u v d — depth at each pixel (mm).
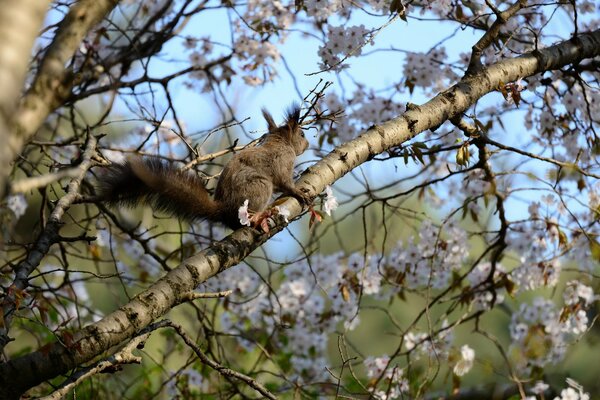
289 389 11844
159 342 15094
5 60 4039
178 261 12586
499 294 12094
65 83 5168
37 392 10805
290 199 8227
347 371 14836
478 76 9406
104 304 16797
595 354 14234
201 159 9242
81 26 5324
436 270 11852
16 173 12141
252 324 12469
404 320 19500
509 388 12391
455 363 11258
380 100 11734
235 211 9398
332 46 10453
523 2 9531
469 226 16594
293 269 12469
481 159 9938
